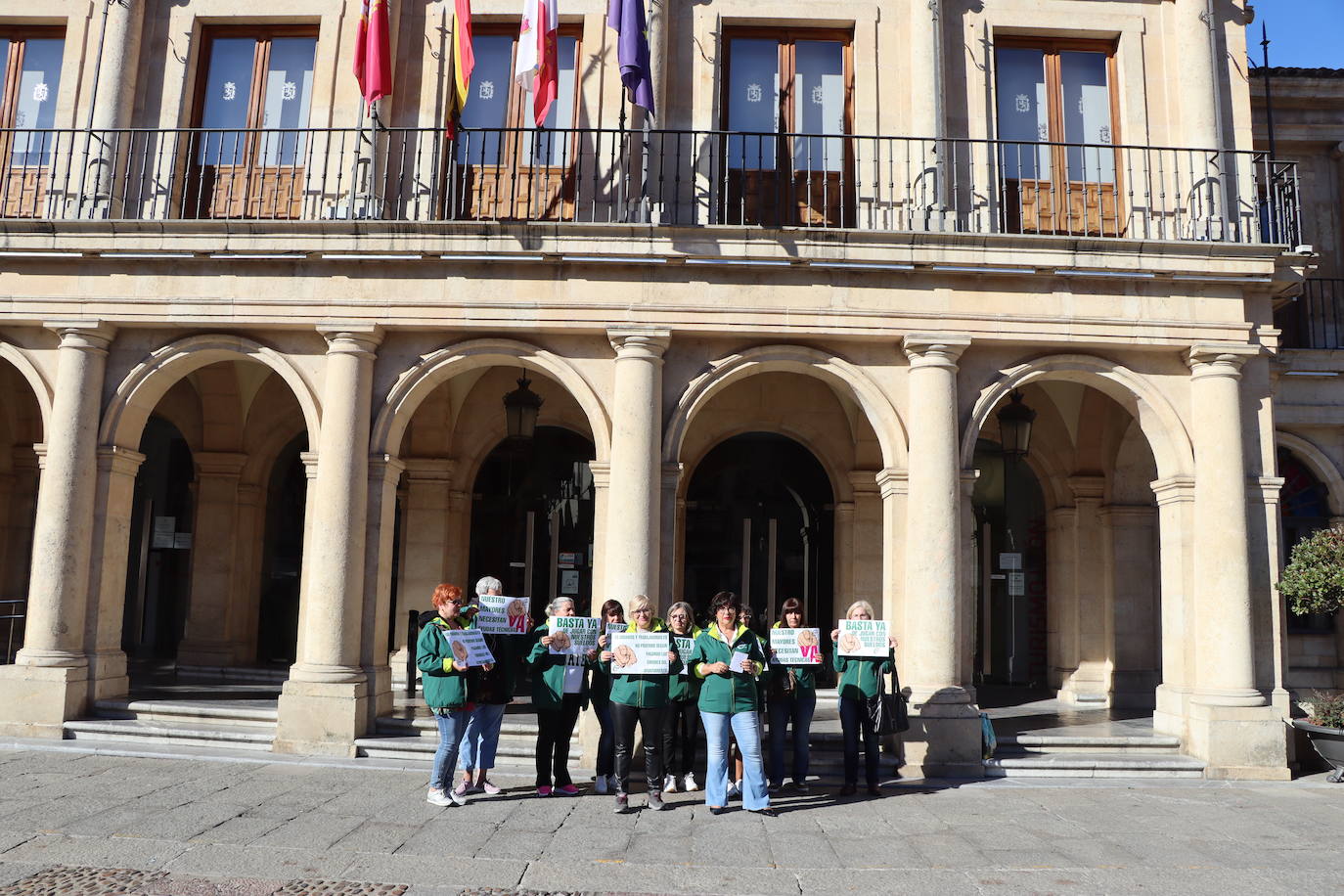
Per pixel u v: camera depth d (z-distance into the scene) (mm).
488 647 7699
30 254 9875
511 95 10906
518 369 13242
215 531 13414
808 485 13398
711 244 9641
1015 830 6969
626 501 9430
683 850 6312
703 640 7520
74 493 9805
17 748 8930
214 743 9367
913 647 9375
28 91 11141
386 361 9977
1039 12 10805
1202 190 10281
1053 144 9758
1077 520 13055
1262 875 5949
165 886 5316
